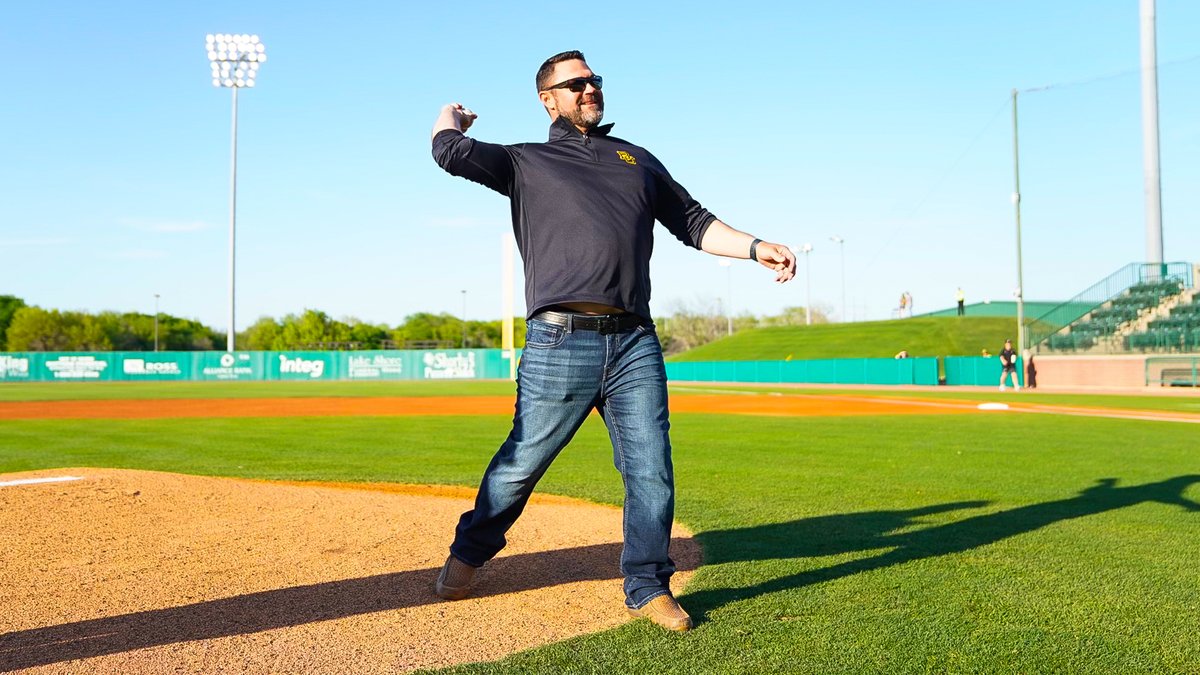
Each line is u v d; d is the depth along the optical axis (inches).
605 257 108.4
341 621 110.5
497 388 1264.8
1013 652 98.7
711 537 165.3
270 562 140.3
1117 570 137.7
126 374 1814.7
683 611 109.0
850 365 1475.1
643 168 116.0
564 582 131.8
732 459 301.6
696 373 1796.3
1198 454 315.6
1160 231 1234.0
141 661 95.3
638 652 98.4
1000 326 1795.0
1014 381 1160.8
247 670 92.9
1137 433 411.5
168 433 432.1
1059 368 1187.9
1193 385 1041.5
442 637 104.8
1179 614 113.4
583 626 110.0
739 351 1985.7
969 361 1338.6
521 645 102.2
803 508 198.7
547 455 114.4
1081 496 216.5
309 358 1892.2
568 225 108.8
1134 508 197.9
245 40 1380.4
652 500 111.9
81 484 196.7
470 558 118.9
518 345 3339.1
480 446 360.2
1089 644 101.5
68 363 1785.2
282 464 292.8
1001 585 128.4
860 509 197.2
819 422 498.0
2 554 141.6
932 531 170.6
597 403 114.9
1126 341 1158.3
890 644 101.3
